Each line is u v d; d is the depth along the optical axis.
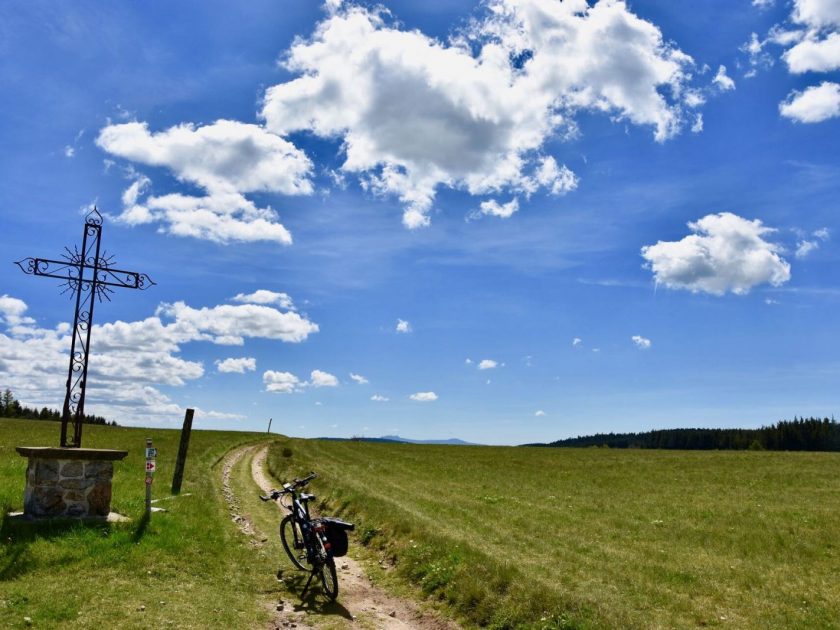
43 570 10.23
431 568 12.30
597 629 8.84
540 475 41.66
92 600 9.06
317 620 9.70
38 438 48.38
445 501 24.86
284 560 13.40
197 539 13.34
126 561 11.09
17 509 14.07
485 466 48.69
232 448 51.50
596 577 12.91
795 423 153.25
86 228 14.76
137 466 29.38
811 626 10.31
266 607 10.12
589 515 23.28
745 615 10.87
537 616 9.54
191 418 22.09
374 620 10.05
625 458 59.31
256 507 20.91
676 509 25.33
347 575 12.96
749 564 14.99
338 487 24.11
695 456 61.56
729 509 25.38
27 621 7.93
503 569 11.40
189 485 23.50
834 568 14.66
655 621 10.05
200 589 10.34
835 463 50.84
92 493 13.58
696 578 13.40
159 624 8.39
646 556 15.71
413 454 61.56
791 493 31.75
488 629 9.63
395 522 16.39
